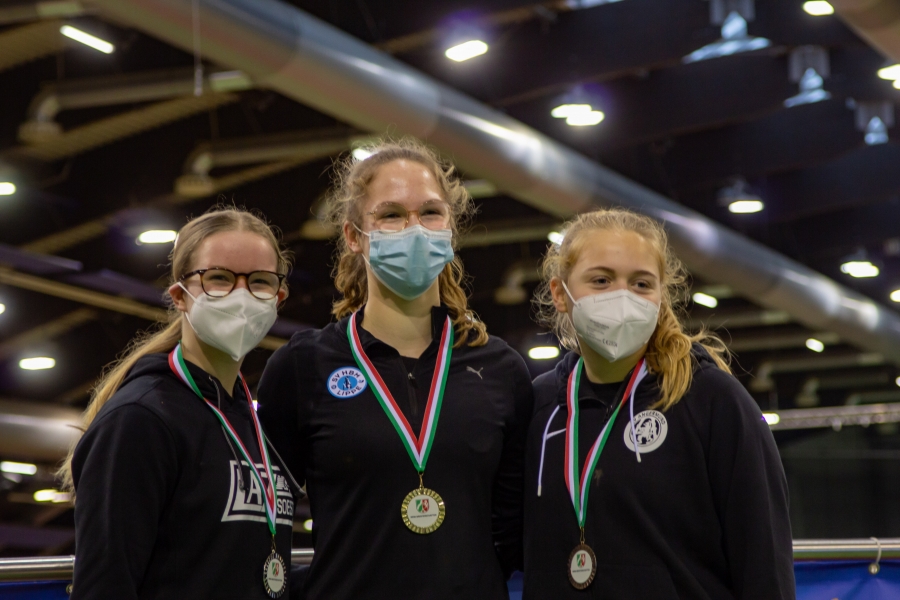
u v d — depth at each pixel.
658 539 2.41
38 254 10.35
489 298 15.73
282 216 11.38
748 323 18.23
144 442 2.24
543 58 9.02
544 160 8.74
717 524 2.44
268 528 2.40
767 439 2.46
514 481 2.75
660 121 10.04
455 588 2.44
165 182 9.93
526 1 8.12
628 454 2.50
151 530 2.22
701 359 2.59
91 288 11.27
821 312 13.58
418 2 8.14
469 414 2.62
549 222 11.88
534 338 15.27
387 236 2.65
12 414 12.93
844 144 10.62
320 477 2.59
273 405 2.69
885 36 7.00
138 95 8.16
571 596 2.46
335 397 2.63
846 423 21.28
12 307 12.58
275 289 2.52
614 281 2.58
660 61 8.56
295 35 6.40
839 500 24.41
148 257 11.59
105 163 10.14
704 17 8.37
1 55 8.52
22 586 2.49
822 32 8.72
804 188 12.38
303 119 9.37
